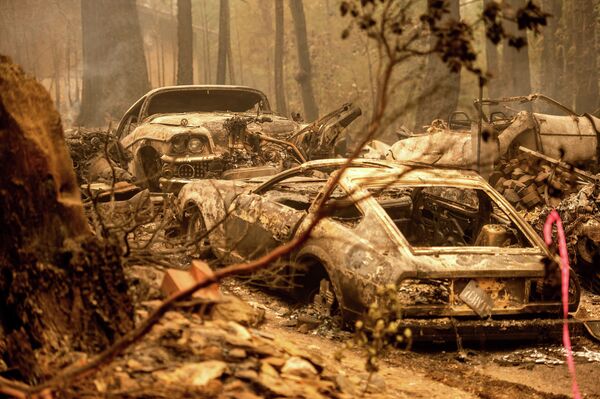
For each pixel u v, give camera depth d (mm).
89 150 11031
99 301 3992
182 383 3844
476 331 5871
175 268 5375
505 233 6844
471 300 5898
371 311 4414
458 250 6047
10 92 3930
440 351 6039
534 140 11664
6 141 3920
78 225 4141
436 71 19938
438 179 6852
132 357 3979
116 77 25250
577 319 6363
